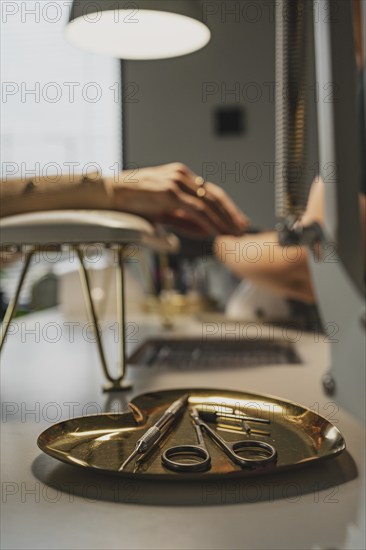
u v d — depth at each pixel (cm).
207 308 177
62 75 325
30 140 327
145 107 332
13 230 66
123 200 80
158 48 107
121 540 34
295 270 108
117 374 89
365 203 59
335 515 37
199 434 46
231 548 33
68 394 76
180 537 34
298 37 59
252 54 321
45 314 181
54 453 43
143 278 194
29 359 106
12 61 321
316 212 70
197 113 329
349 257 59
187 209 83
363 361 57
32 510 38
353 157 59
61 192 76
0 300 154
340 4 59
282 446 46
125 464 42
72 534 35
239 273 128
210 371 89
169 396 56
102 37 105
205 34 100
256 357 101
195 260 190
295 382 79
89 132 329
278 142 63
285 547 33
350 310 60
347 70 60
